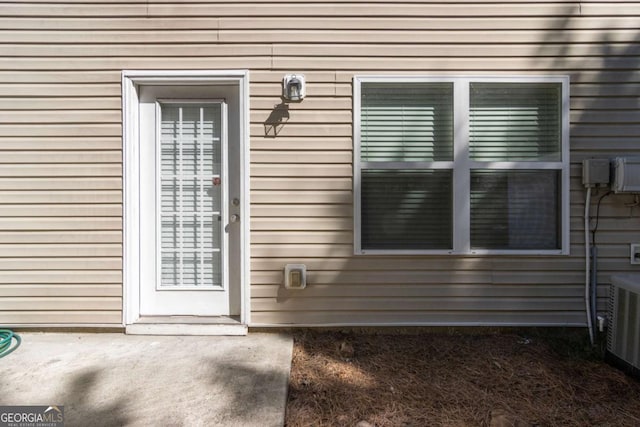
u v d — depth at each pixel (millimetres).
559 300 3422
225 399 2467
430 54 3404
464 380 2768
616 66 3402
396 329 3447
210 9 3383
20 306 3395
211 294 3529
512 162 3406
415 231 3439
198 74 3385
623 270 3412
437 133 3443
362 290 3430
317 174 3412
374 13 3396
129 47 3383
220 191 3527
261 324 3412
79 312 3404
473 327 3438
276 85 3404
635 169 3232
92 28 3369
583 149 3414
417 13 3396
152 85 3475
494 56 3400
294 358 3027
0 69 3363
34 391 2545
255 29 3389
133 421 2277
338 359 3027
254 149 3404
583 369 2945
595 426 2340
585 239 3410
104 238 3396
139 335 3363
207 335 3371
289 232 3412
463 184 3398
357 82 3395
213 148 3525
